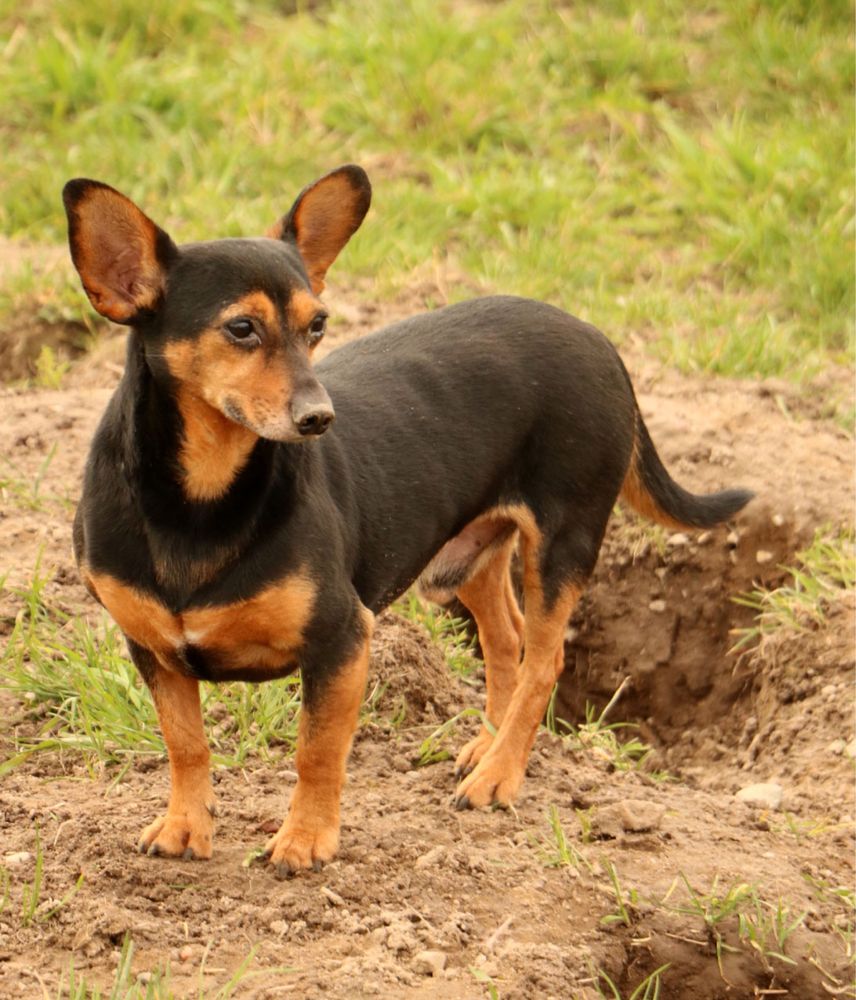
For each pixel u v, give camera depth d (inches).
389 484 275.0
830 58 641.0
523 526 301.7
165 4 673.0
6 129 617.6
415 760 315.0
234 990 230.2
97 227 237.6
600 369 307.1
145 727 309.6
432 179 588.7
